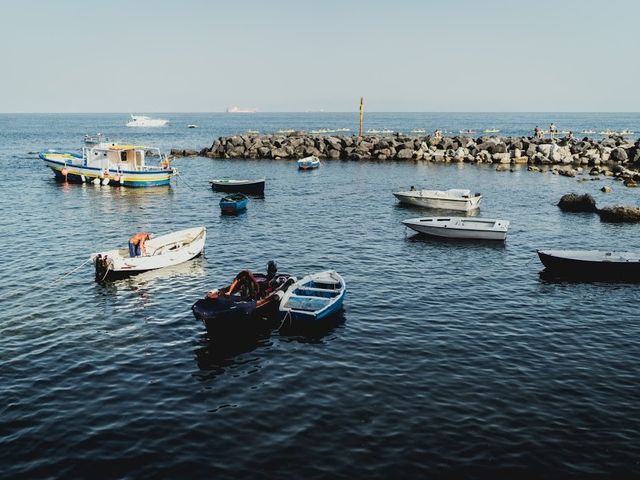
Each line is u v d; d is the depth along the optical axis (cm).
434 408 1530
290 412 1516
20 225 4156
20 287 2659
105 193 5812
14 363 1825
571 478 1233
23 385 1673
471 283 2742
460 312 2320
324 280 2492
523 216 4672
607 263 2794
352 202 5391
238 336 2077
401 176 7456
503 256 3306
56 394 1622
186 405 1559
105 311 2341
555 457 1307
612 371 1772
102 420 1480
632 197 5553
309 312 2100
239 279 2277
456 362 1834
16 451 1337
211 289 2652
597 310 2353
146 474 1248
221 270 2986
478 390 1636
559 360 1853
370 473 1245
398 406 1543
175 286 2697
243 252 3378
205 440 1381
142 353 1920
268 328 2156
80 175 6419
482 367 1795
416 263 3133
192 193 5878
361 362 1841
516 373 1752
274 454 1319
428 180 7038
